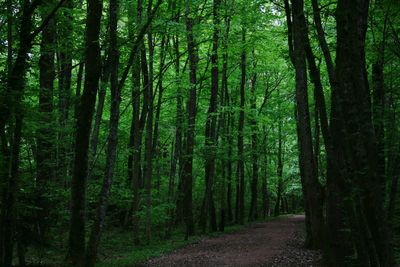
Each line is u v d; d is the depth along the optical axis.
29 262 12.60
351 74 7.59
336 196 11.40
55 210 14.00
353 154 7.38
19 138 9.90
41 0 9.64
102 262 13.94
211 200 25.78
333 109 9.42
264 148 34.84
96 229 11.08
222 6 19.50
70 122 14.38
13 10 9.98
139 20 13.93
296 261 13.58
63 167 14.99
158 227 27.20
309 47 10.22
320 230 15.41
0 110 9.20
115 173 22.30
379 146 13.62
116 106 11.80
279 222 33.28
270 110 32.44
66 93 14.62
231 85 31.02
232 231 25.22
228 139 26.95
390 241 7.12
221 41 22.42
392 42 14.05
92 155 14.56
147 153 20.28
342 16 7.73
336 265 11.22
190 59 21.67
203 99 29.91
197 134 29.03
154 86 26.81
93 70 11.58
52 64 14.41
